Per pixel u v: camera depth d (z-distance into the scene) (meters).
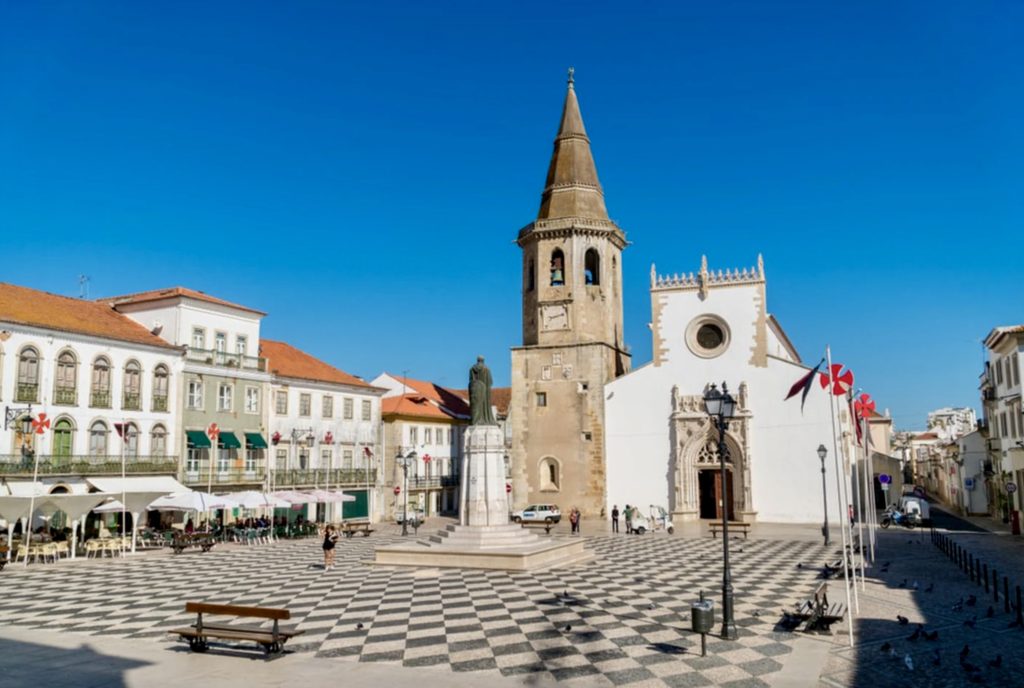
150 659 16.08
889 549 37.94
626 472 58.16
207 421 51.34
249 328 56.06
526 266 64.44
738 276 57.03
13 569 32.16
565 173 64.62
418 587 25.69
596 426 59.19
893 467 79.62
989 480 64.06
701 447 56.09
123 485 38.66
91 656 16.38
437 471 74.44
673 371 57.81
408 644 17.39
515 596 23.62
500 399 95.38
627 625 19.27
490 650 16.78
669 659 15.94
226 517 51.44
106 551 39.09
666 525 48.41
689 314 57.88
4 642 17.86
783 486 53.84
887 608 21.34
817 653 16.34
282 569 31.44
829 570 28.80
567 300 61.38
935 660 15.33
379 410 67.06
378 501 65.69
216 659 16.09
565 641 17.58
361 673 14.91
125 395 46.34
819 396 53.81
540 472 60.19
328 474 59.00
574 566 31.09
